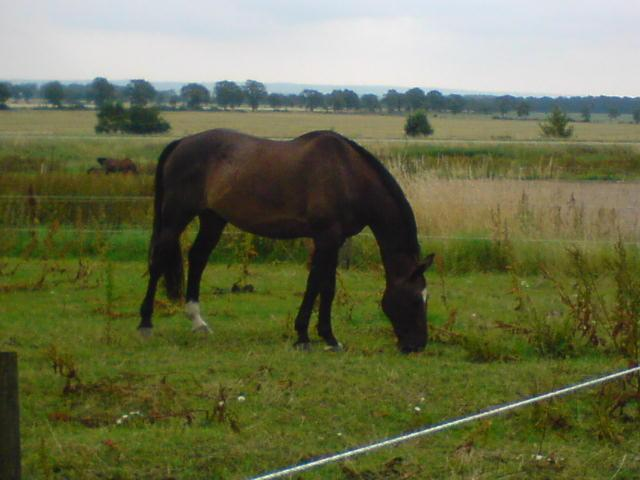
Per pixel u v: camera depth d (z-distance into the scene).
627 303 8.09
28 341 8.40
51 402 6.48
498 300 10.77
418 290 8.23
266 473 5.30
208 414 6.12
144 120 47.69
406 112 102.81
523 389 6.94
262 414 6.27
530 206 13.82
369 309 10.20
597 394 6.68
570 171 22.41
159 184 9.01
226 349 8.30
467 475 5.31
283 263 13.04
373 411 6.41
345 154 8.37
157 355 7.98
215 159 8.68
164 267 8.91
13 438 3.87
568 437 6.05
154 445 5.60
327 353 8.16
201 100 102.31
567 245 12.46
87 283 11.30
